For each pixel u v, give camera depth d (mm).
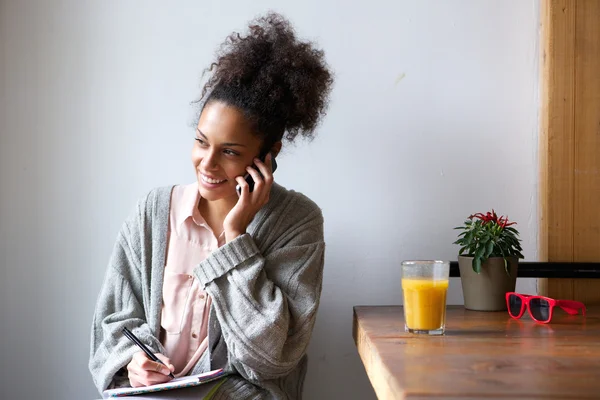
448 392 758
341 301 1807
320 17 1790
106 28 1796
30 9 1792
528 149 1801
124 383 1450
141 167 1800
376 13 1794
